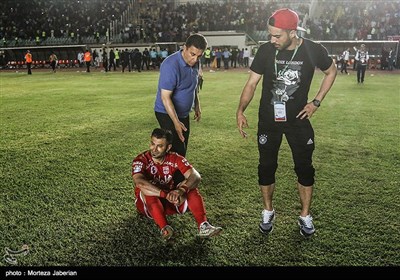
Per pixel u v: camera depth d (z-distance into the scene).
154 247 3.43
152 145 3.54
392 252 3.33
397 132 7.53
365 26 30.14
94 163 5.66
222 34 31.27
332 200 4.38
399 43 25.95
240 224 3.83
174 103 4.07
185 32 32.19
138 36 33.00
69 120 8.80
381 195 4.52
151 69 28.88
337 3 33.53
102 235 3.62
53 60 26.31
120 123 8.42
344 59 22.12
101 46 33.03
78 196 4.48
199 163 5.65
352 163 5.67
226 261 3.22
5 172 5.29
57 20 35.47
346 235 3.61
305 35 30.08
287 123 3.49
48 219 3.92
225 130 7.72
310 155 3.56
